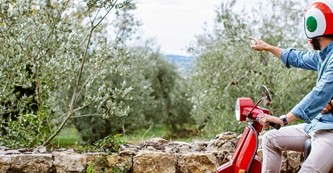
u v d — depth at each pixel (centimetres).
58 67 710
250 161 374
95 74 723
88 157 485
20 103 723
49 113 701
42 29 700
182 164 497
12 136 670
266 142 387
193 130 1884
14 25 684
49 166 475
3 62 688
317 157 362
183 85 1952
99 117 1438
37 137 668
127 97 741
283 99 1170
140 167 490
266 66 1190
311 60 407
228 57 1260
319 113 366
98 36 833
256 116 369
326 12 366
